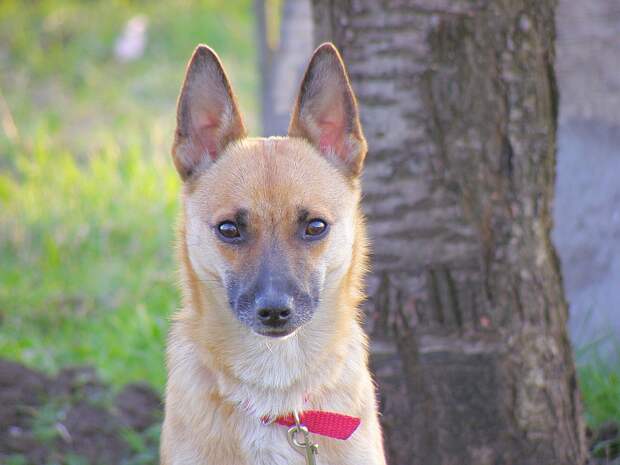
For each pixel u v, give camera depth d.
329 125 7.39
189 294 7.31
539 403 8.30
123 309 13.07
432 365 8.27
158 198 16.05
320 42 8.56
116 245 15.11
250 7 28.11
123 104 22.72
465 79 7.95
